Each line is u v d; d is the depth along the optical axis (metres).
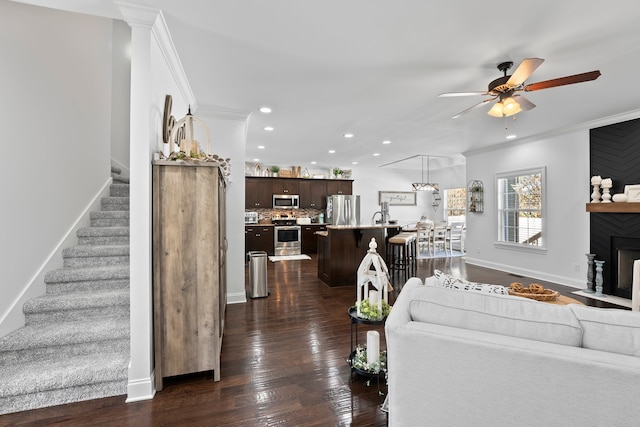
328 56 2.46
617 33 2.09
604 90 3.09
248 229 7.83
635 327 1.06
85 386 1.86
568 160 4.62
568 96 3.26
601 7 1.82
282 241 7.95
